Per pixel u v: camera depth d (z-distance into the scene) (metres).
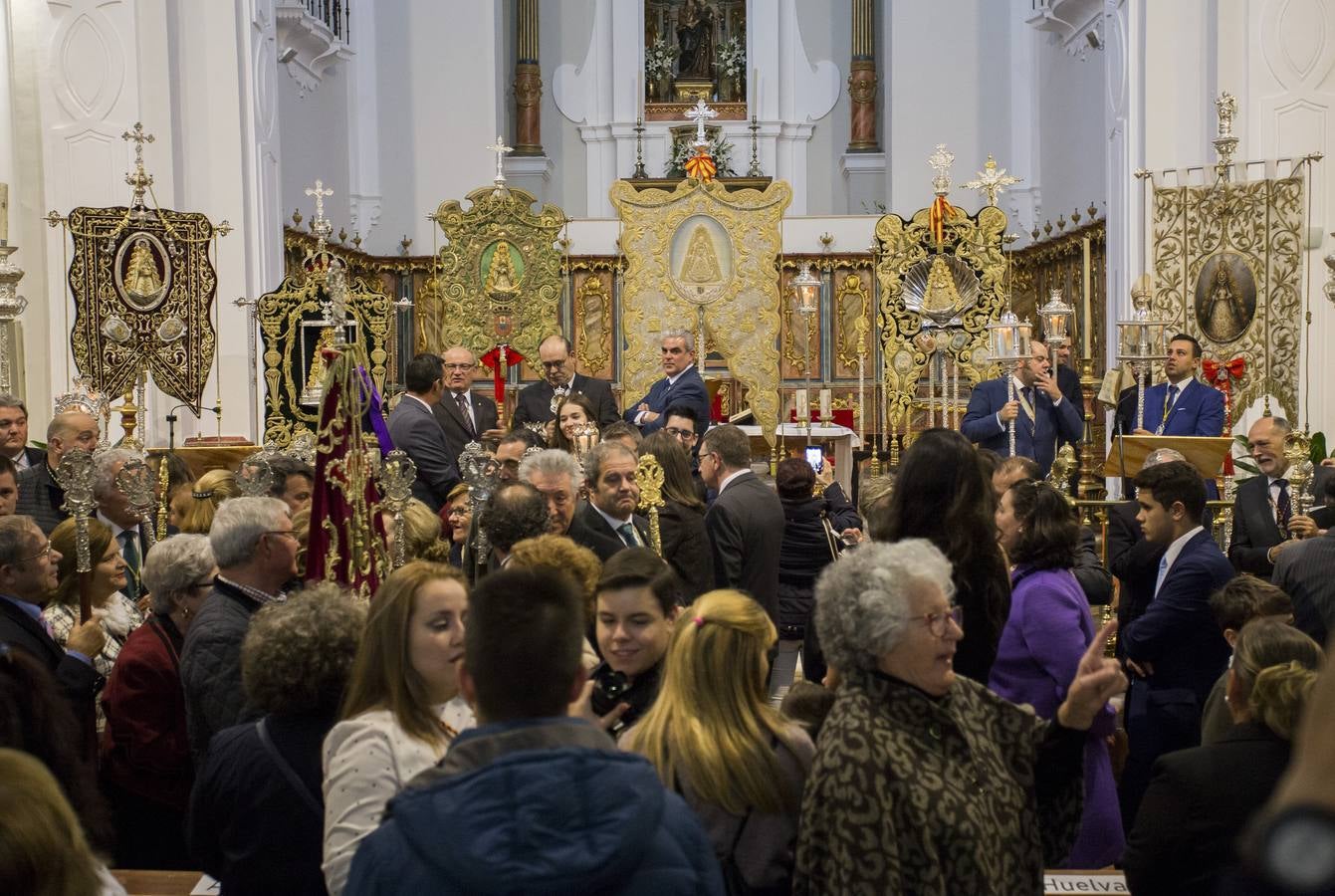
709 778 2.87
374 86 17.84
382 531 4.79
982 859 2.73
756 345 12.95
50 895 1.88
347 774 2.83
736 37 19.62
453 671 2.97
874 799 2.70
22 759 1.96
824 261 16.23
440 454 8.21
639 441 6.84
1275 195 9.57
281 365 10.72
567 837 2.04
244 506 4.16
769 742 2.94
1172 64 11.39
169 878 3.85
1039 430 8.85
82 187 11.45
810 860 2.73
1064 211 15.98
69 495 4.90
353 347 4.67
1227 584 4.46
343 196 17.16
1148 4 11.39
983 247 10.74
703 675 2.95
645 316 12.98
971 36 17.80
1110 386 9.16
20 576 4.38
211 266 9.85
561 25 19.48
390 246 17.91
